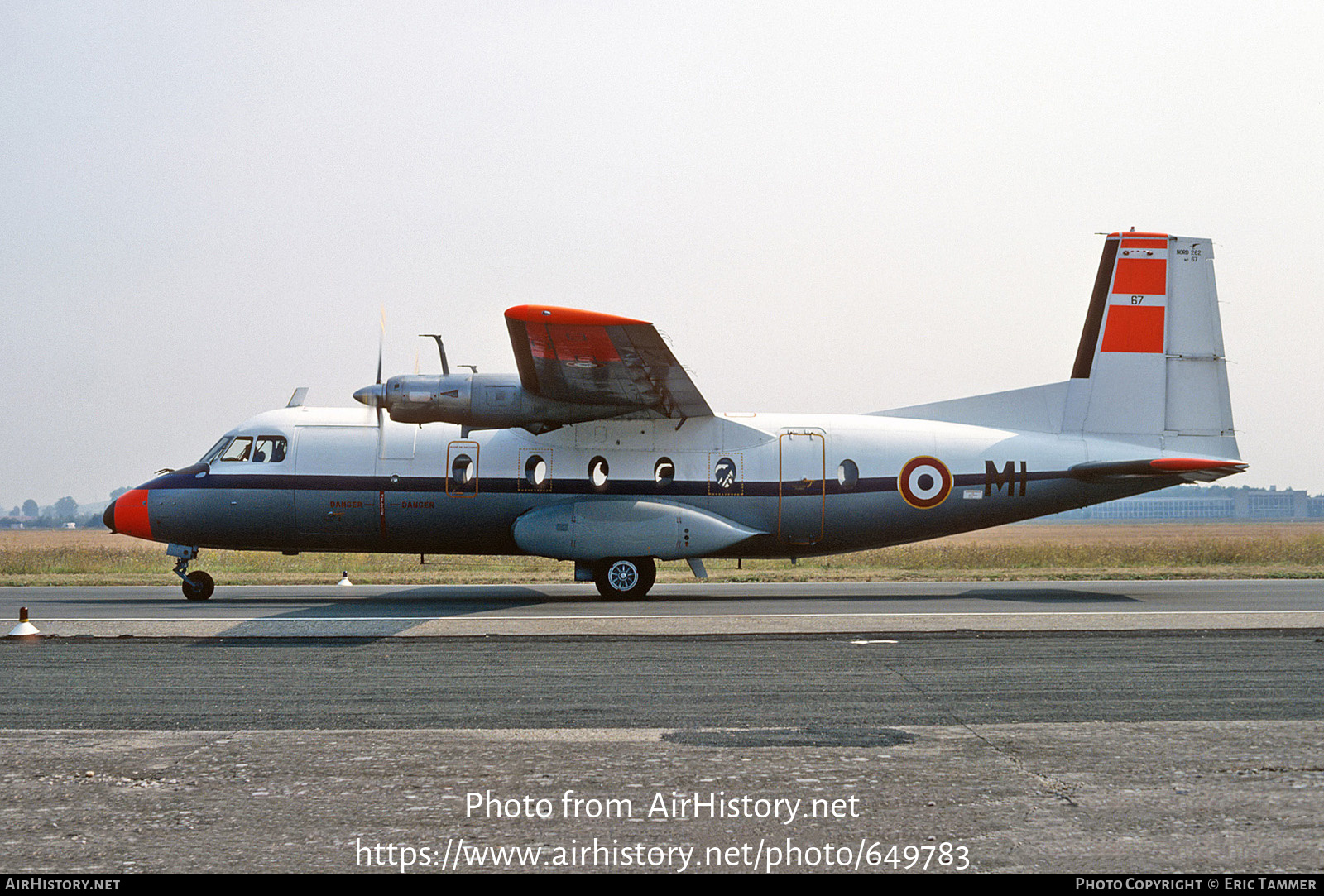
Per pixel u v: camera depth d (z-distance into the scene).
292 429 18.56
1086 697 8.55
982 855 4.79
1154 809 5.43
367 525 18.30
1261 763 6.34
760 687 9.13
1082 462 19.12
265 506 18.19
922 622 13.45
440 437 18.41
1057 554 33.75
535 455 18.22
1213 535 87.88
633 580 18.16
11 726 7.54
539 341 15.31
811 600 18.20
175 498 18.27
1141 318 19.48
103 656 11.11
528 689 9.05
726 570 28.11
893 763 6.39
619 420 18.44
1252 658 10.73
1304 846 4.89
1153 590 20.47
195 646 11.91
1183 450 19.42
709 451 18.42
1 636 12.68
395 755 6.62
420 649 11.66
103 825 5.22
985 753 6.64
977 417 19.59
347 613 15.49
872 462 18.75
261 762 6.44
